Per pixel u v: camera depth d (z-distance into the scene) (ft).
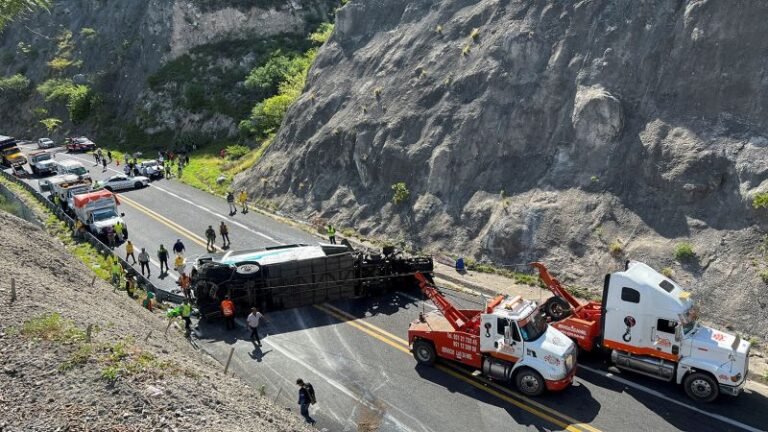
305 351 70.03
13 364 46.60
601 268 80.48
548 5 104.88
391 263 85.51
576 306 68.95
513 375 60.13
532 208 89.86
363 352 69.36
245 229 114.11
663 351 58.44
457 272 89.61
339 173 120.37
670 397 58.03
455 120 105.29
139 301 83.20
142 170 156.15
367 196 112.06
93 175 167.02
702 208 78.18
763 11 81.82
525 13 107.65
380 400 59.47
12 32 276.62
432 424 55.31
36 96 247.09
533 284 82.99
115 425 40.93
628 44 93.35
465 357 63.10
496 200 95.20
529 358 58.80
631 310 59.77
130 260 100.63
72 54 251.39
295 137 135.54
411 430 54.54
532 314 61.05
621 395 58.70
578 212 86.69
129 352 50.55
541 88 98.78
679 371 57.77
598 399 58.18
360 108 123.13
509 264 88.07
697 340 56.90
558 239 85.92
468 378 62.95
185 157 172.65
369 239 104.37
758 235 72.18
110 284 85.20
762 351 64.23
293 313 80.53
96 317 58.23
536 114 97.71
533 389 58.70
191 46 217.97
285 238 108.27
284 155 135.85
